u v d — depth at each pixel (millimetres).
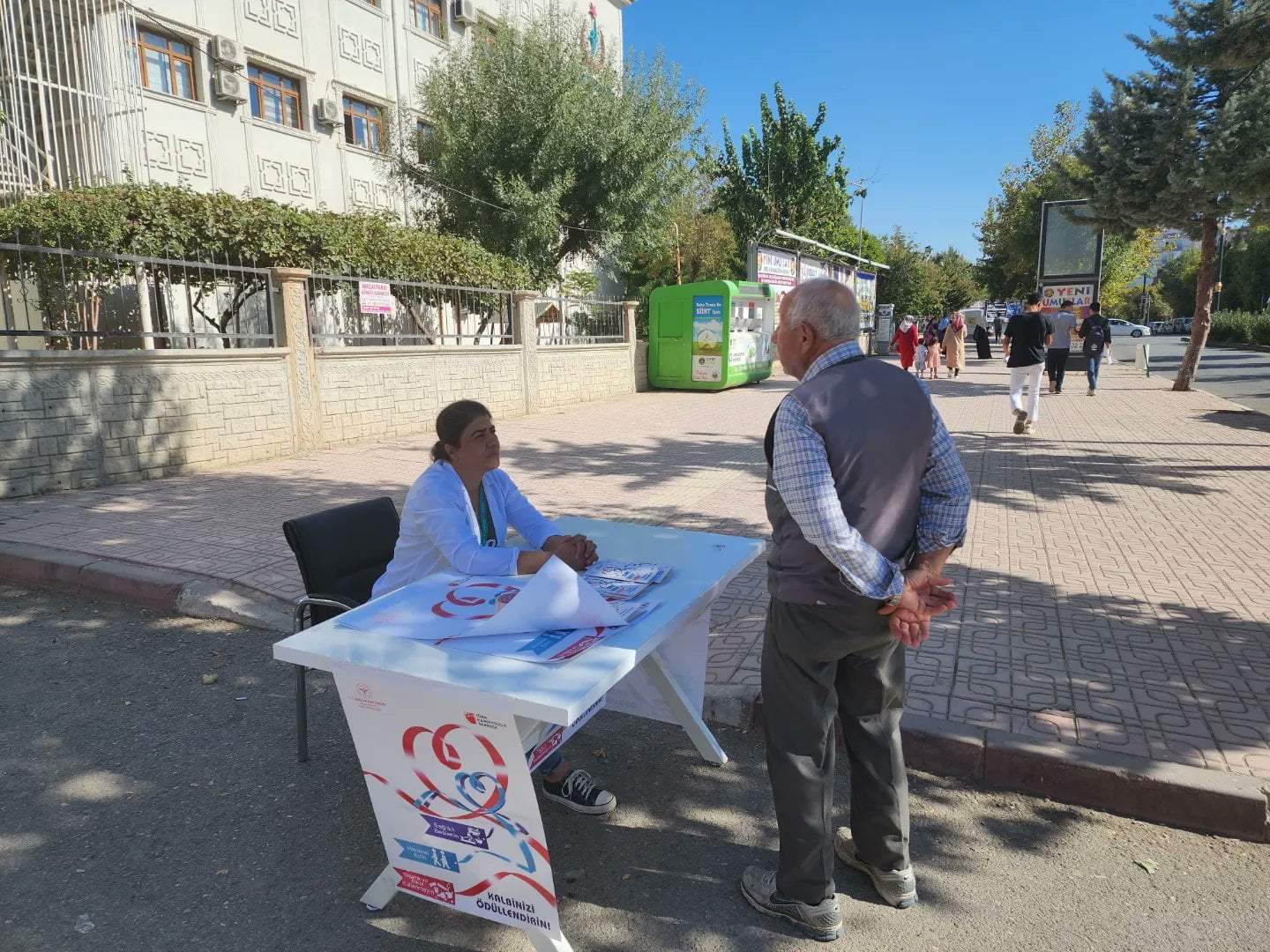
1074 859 2693
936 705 3424
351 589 3338
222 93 13188
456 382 11867
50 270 7723
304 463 8789
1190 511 6863
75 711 3641
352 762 3256
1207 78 13516
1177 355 33500
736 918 2416
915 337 20453
